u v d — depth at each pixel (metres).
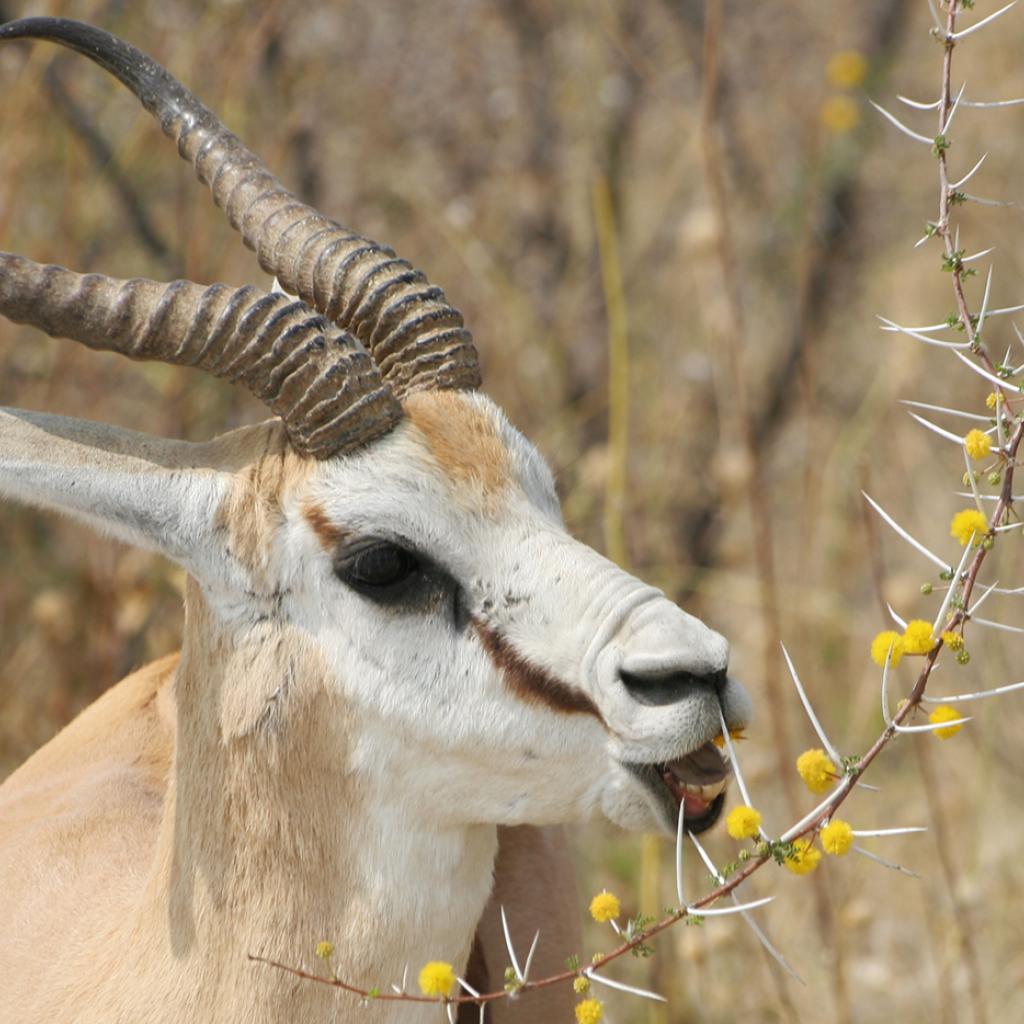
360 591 6.65
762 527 11.77
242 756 6.73
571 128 16.75
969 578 6.09
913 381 15.71
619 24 16.89
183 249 13.98
